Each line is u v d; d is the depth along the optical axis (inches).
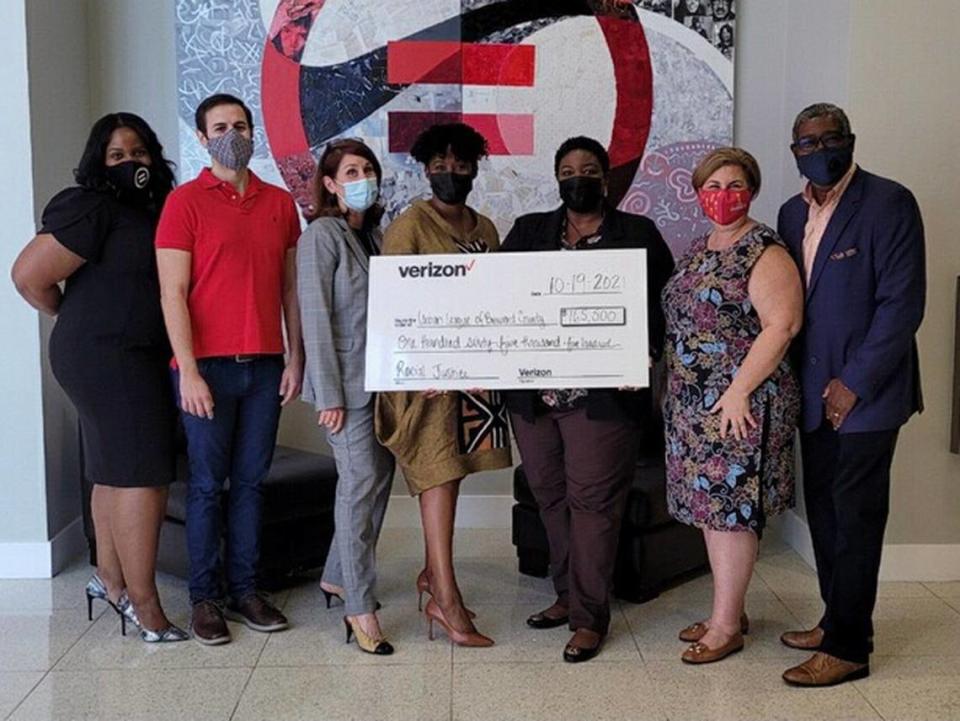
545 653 116.9
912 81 136.1
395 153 162.2
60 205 113.1
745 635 121.9
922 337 138.1
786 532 161.3
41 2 144.7
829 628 109.7
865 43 135.5
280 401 123.7
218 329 117.3
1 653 117.6
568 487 116.0
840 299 106.7
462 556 154.3
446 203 115.0
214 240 116.0
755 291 106.3
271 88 160.9
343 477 115.0
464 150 113.2
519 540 144.6
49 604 134.1
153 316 117.0
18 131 140.6
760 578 143.4
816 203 110.7
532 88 161.3
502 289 111.6
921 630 123.1
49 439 145.6
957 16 135.4
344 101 161.2
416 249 113.6
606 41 161.2
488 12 160.4
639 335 111.0
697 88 162.4
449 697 105.3
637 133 162.6
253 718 101.0
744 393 105.8
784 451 110.0
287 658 115.8
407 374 111.5
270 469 137.0
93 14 161.8
